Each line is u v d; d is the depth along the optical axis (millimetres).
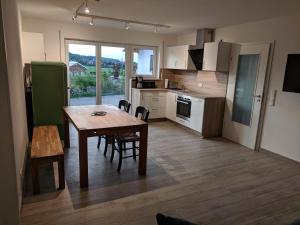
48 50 5340
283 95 3881
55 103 4273
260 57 4191
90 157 3732
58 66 4160
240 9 3561
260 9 3490
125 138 3330
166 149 4238
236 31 4727
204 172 3357
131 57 6422
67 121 3992
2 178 1948
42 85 4137
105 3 3510
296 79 3623
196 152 4152
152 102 6168
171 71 6836
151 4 3502
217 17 4168
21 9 4129
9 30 2295
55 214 2305
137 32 6207
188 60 5609
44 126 3789
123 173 3215
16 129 2365
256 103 4316
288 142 3846
